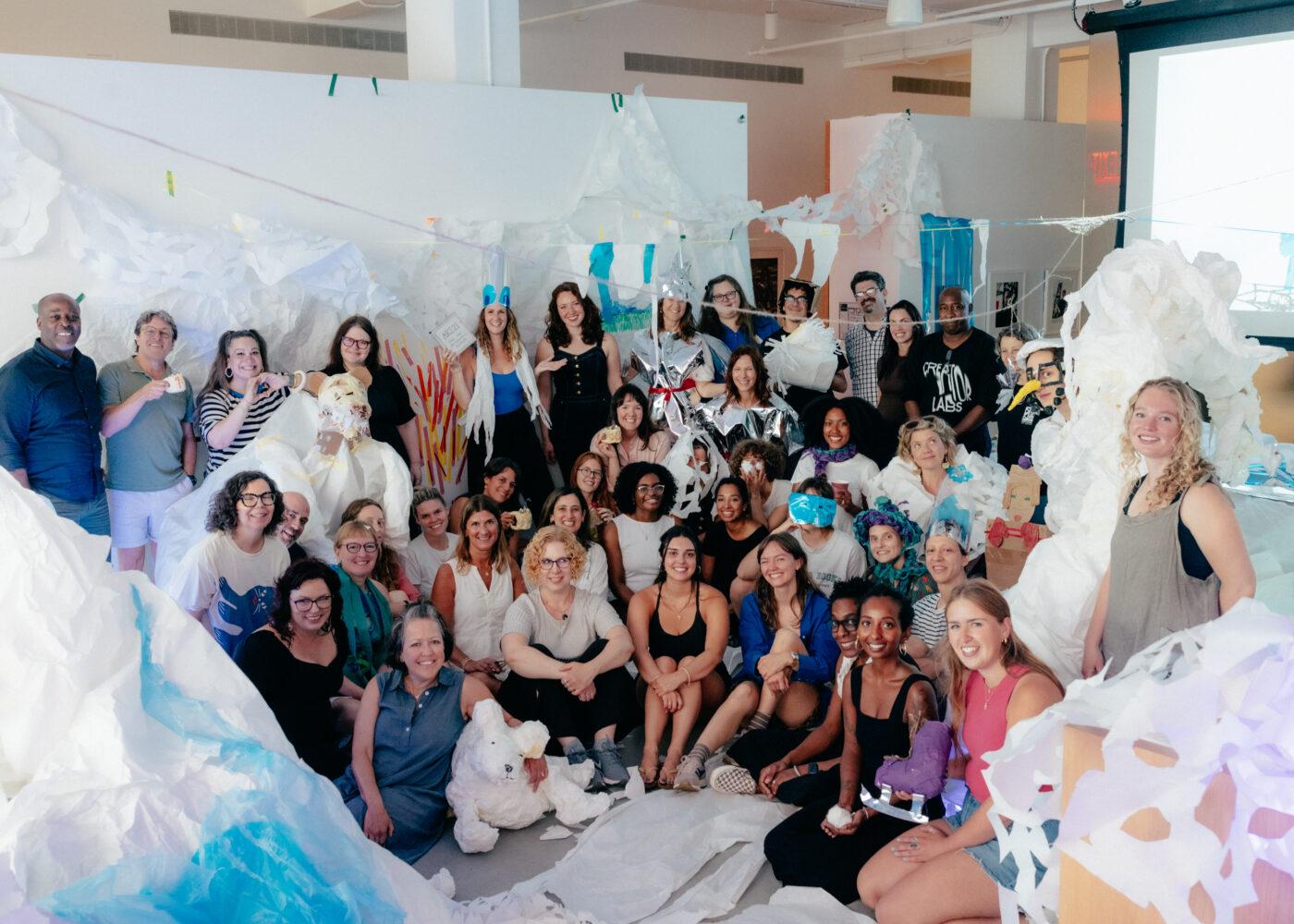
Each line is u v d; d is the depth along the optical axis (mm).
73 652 2326
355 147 5652
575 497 4594
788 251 10820
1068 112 13883
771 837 3375
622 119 6523
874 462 5152
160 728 2393
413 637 3576
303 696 3672
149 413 4777
